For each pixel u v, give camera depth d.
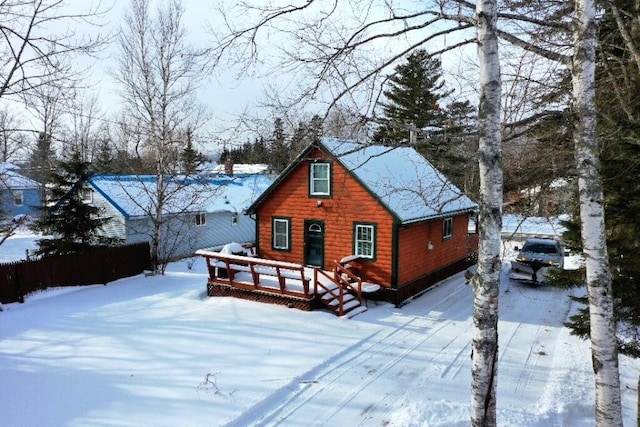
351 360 11.20
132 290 18.39
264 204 19.33
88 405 8.73
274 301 15.60
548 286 18.62
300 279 14.98
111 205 26.55
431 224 18.73
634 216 9.48
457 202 20.45
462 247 21.80
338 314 14.62
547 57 5.75
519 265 18.84
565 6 6.31
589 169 5.63
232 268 16.72
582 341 12.66
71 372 10.20
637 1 7.15
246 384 9.66
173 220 26.95
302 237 18.45
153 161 26.41
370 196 16.55
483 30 5.04
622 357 11.49
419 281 17.78
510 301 16.80
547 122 6.06
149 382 9.71
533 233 30.34
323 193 17.78
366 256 16.80
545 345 12.49
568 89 6.11
